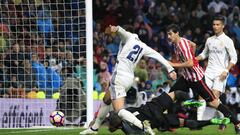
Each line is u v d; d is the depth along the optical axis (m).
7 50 33.19
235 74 41.12
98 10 46.00
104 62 40.44
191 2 46.06
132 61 20.34
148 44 43.34
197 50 40.66
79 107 29.53
